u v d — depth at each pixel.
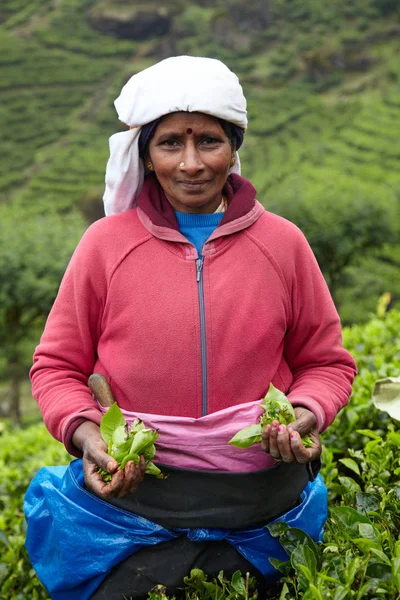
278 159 58.22
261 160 59.00
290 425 1.87
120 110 2.04
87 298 2.04
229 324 1.97
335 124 63.03
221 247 2.02
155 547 2.00
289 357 2.16
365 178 50.50
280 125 65.50
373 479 2.44
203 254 2.01
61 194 59.41
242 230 2.03
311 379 2.08
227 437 1.93
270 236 2.04
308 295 2.08
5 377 34.06
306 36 78.81
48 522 2.13
